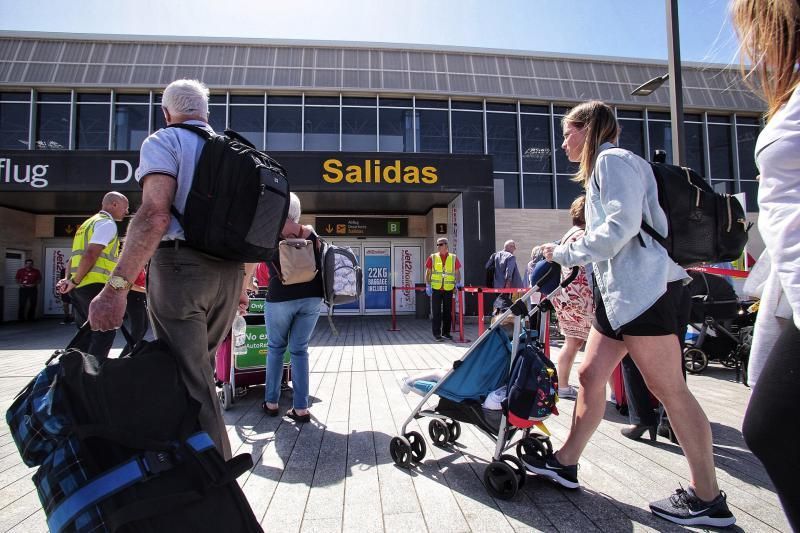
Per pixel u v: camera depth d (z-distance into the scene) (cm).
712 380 514
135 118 1430
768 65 114
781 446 104
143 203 171
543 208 1520
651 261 204
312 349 752
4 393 462
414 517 218
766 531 203
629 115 1589
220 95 1458
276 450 307
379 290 1460
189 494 122
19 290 1330
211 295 188
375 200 1266
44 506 120
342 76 1483
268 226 192
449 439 312
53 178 1087
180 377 148
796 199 101
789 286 98
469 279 1157
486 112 1528
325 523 214
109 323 158
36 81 1395
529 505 229
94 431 122
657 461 285
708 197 219
